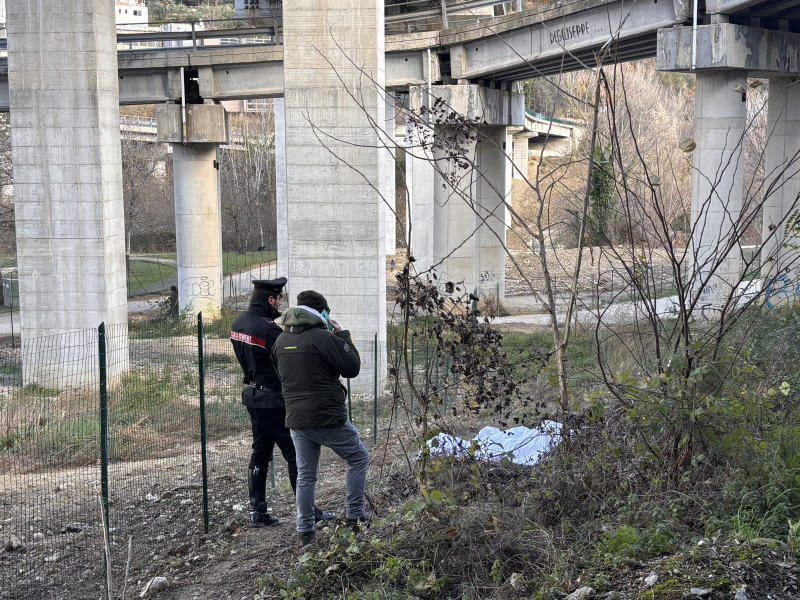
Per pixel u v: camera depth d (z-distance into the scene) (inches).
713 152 717.3
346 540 213.9
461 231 1056.2
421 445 222.5
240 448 392.5
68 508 287.6
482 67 983.0
